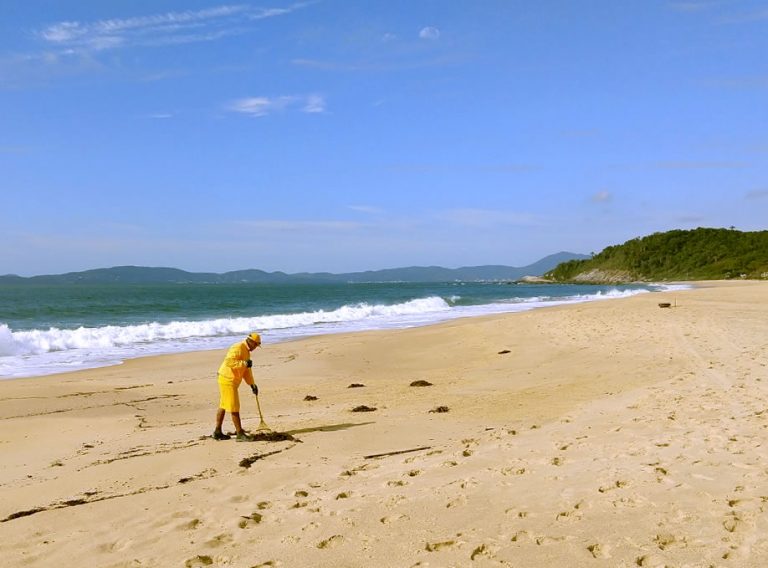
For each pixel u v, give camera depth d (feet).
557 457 19.98
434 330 76.89
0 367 54.08
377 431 26.78
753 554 12.04
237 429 26.04
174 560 13.87
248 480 19.98
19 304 173.58
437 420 29.04
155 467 21.95
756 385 32.27
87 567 13.83
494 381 41.39
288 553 13.78
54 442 26.78
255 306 163.94
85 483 20.33
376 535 14.39
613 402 30.50
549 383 39.32
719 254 462.60
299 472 20.70
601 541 13.10
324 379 45.52
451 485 17.74
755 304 99.96
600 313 84.07
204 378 47.16
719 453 19.22
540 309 116.98
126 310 142.10
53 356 61.26
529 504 15.66
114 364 55.42
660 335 57.67
